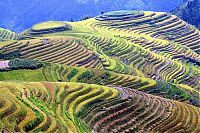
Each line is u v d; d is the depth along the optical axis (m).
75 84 132.25
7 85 123.56
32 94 119.00
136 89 155.75
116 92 131.00
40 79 154.62
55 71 164.75
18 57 199.25
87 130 103.88
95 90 129.62
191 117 122.50
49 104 115.00
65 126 99.75
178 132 113.69
